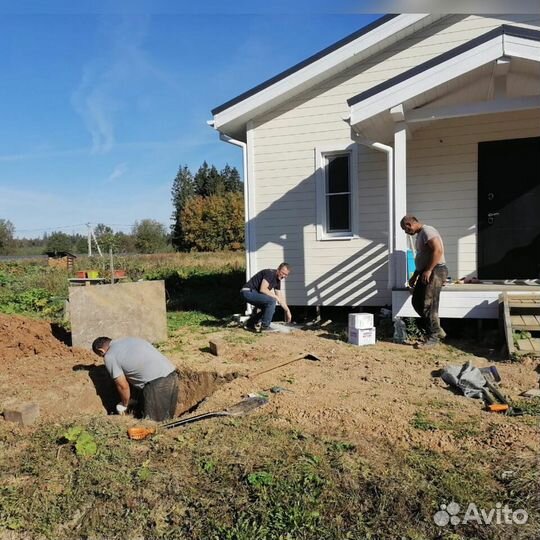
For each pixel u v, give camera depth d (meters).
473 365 5.51
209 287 16.02
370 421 3.90
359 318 6.82
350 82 8.99
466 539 2.46
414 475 3.03
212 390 5.79
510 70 6.90
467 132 8.40
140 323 7.63
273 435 3.70
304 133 9.34
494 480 2.97
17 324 7.41
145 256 30.86
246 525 2.62
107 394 5.63
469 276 8.55
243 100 9.32
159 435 3.81
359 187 9.09
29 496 3.01
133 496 2.94
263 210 9.70
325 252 9.38
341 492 2.88
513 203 8.27
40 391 5.14
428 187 8.70
